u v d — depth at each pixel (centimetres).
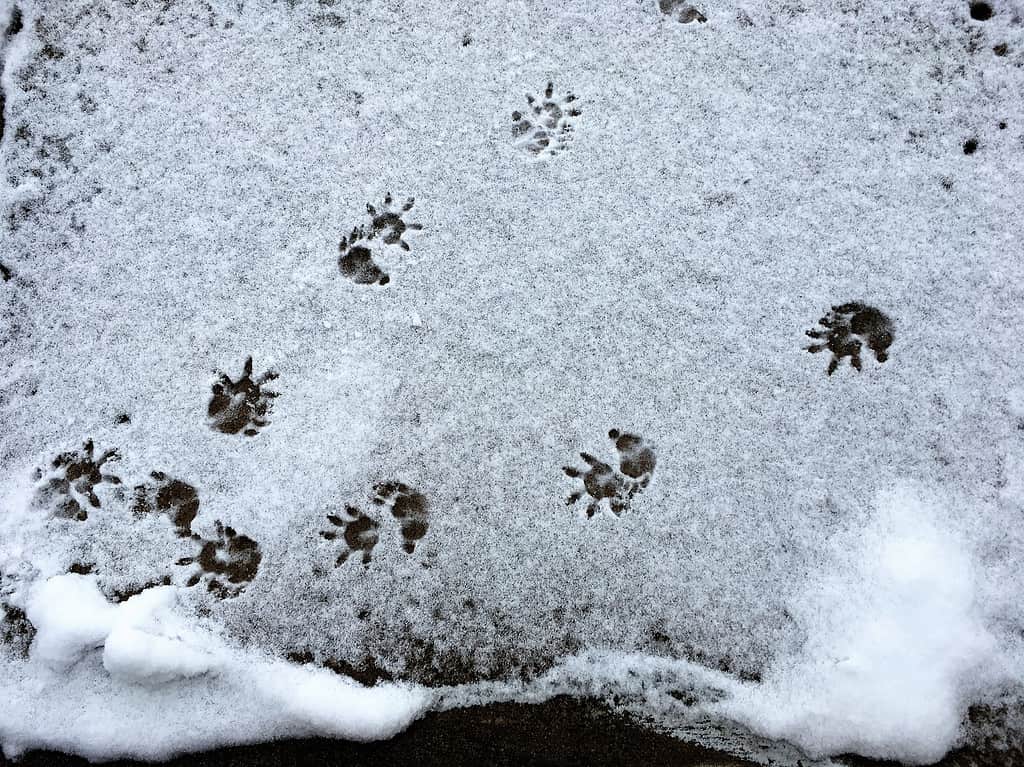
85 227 74
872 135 73
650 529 69
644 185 74
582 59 75
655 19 75
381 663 69
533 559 69
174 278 74
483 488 70
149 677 67
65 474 71
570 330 72
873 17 75
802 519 69
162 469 71
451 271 73
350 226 74
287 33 76
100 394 72
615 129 75
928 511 68
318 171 75
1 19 75
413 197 74
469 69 75
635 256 73
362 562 70
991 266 71
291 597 69
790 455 70
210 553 70
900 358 70
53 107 75
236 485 71
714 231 73
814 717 65
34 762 67
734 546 69
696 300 72
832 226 72
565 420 71
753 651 68
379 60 76
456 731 68
